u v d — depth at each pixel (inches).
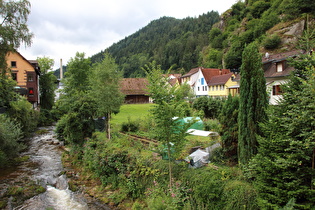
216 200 334.6
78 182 570.3
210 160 455.8
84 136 769.6
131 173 487.5
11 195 492.7
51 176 606.5
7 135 641.0
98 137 749.3
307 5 1822.1
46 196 502.9
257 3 2807.6
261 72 365.4
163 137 403.9
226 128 471.2
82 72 1573.6
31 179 581.3
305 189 239.9
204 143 609.6
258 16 2795.3
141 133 811.4
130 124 881.5
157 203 373.7
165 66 4402.1
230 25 3203.7
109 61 780.6
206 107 1091.3
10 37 610.9
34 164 701.9
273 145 275.7
